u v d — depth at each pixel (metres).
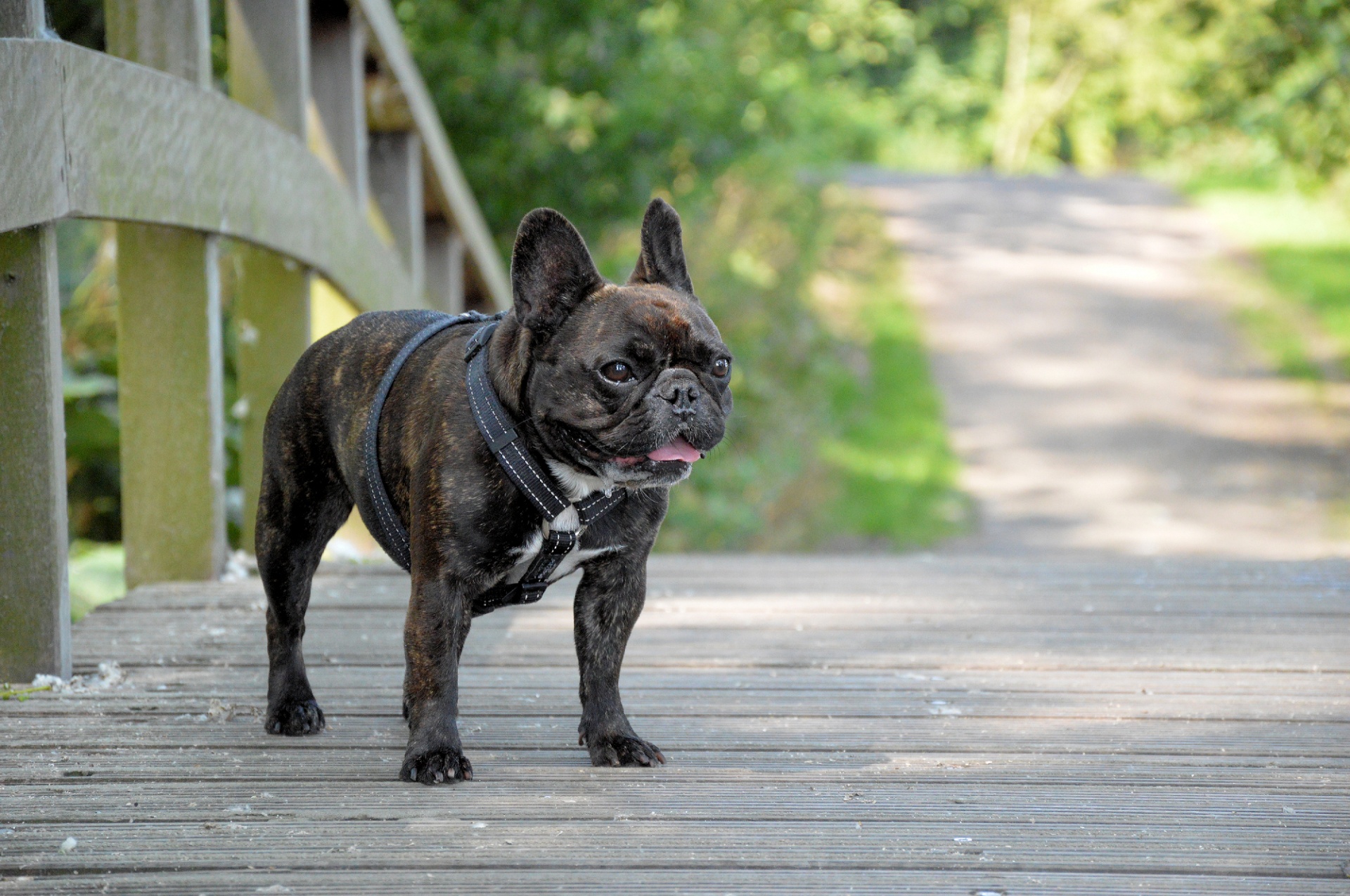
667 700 4.31
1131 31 34.09
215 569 5.88
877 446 13.88
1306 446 14.02
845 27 28.81
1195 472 13.25
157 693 4.28
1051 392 15.73
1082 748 3.83
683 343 3.25
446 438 3.36
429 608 3.39
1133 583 6.28
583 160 12.87
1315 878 2.97
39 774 3.50
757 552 11.38
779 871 2.96
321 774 3.52
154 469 5.82
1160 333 17.97
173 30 5.28
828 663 4.80
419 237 8.74
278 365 6.44
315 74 7.42
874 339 17.34
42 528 4.29
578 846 3.06
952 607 5.74
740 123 15.08
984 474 13.15
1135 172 37.81
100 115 4.28
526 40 12.30
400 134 8.61
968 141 39.66
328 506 3.88
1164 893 2.88
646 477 3.26
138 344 5.74
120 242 5.71
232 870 2.92
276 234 5.93
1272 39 14.22
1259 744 3.88
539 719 4.07
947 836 3.16
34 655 4.34
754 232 18.27
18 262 4.16
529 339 3.29
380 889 2.83
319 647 4.87
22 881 2.86
